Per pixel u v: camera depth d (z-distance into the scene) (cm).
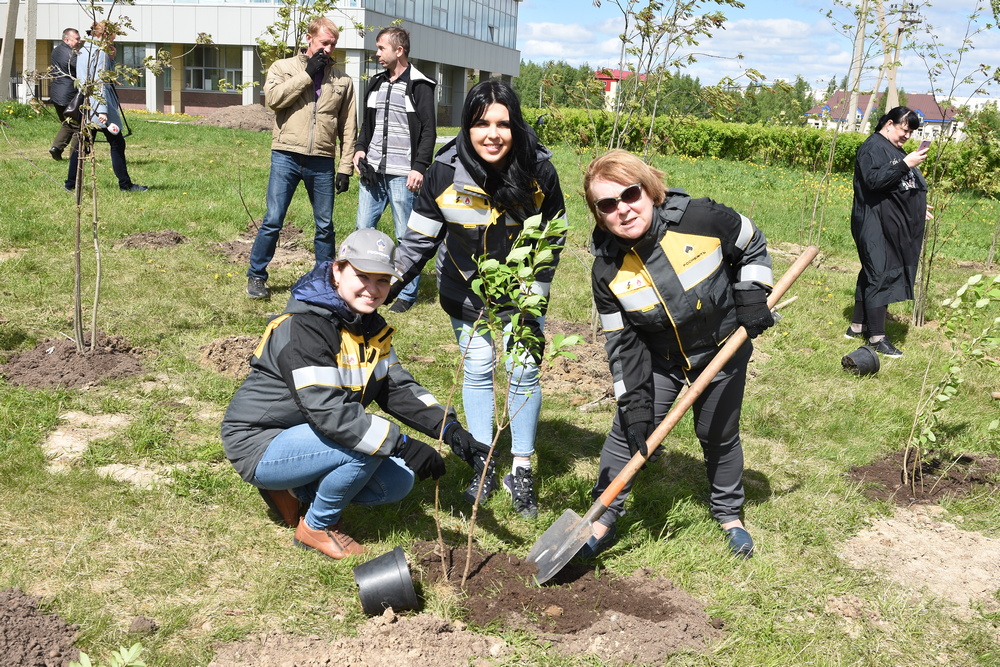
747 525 411
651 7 599
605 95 659
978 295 449
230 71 3719
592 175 330
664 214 337
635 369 352
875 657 315
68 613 301
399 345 629
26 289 668
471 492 408
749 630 324
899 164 683
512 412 404
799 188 1864
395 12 3634
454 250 396
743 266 351
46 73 541
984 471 486
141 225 905
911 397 600
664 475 463
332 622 313
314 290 325
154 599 316
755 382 618
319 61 678
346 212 1094
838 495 448
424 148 687
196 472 413
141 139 1631
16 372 511
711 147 2617
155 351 570
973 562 391
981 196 1888
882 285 702
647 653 307
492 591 334
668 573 362
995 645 327
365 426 323
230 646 296
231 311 668
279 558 350
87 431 448
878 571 378
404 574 312
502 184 366
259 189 1159
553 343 295
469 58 4534
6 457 405
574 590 341
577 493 427
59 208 953
